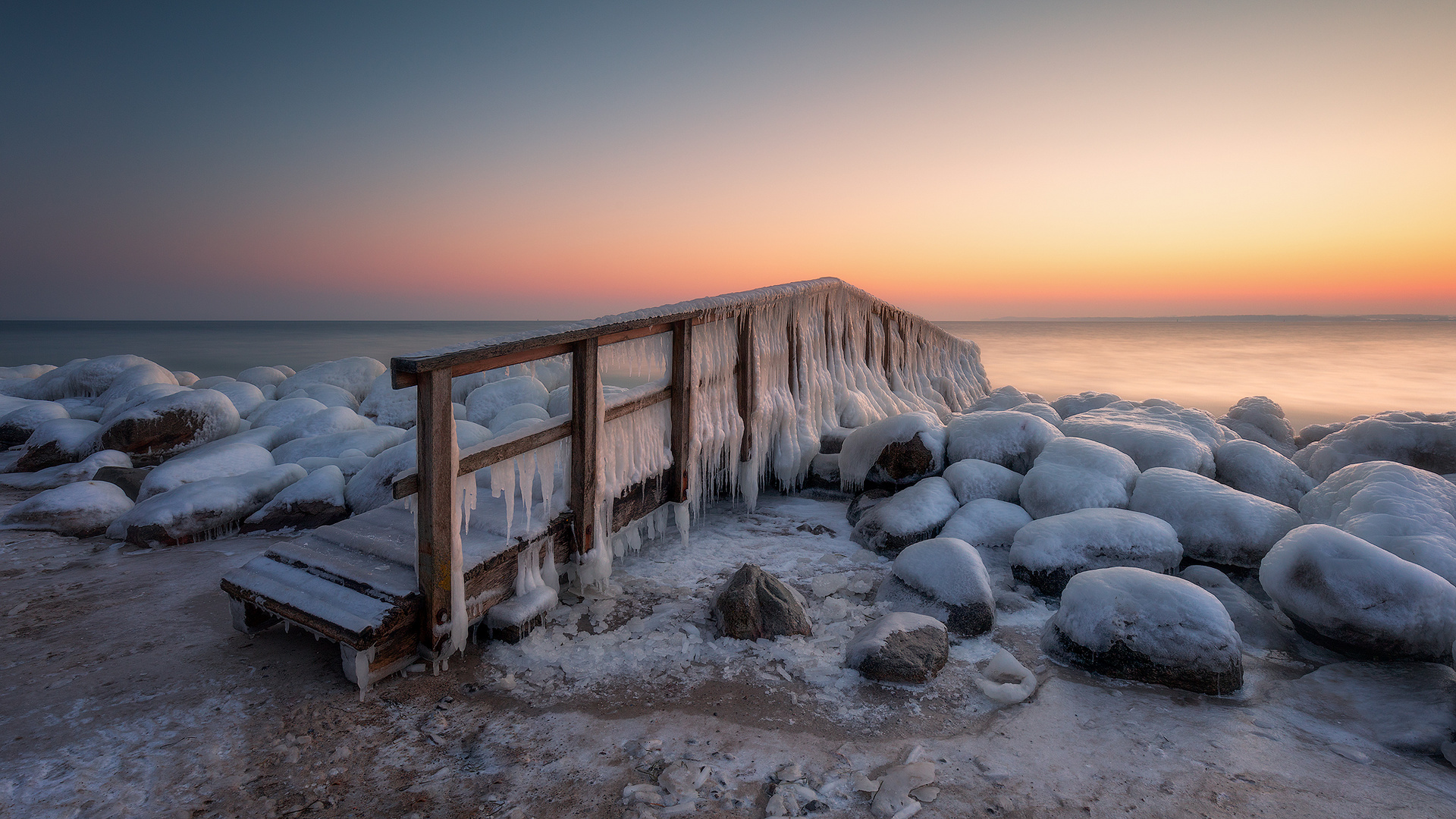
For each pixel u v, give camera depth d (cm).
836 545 493
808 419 627
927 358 945
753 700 294
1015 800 231
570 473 385
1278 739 265
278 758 252
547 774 245
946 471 539
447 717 280
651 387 450
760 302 547
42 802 226
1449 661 303
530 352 330
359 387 1046
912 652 315
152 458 729
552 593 364
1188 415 649
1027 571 407
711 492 581
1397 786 237
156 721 274
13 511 529
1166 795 234
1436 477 423
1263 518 409
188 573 444
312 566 332
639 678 311
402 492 289
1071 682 310
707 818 223
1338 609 313
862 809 227
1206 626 303
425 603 309
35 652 332
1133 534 400
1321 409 1720
